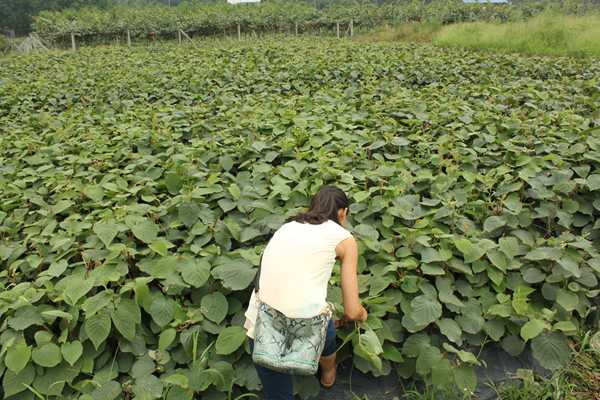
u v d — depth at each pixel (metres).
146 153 6.85
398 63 12.86
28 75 14.14
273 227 4.43
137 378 3.41
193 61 15.05
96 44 32.22
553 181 5.18
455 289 4.06
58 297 3.72
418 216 4.66
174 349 3.66
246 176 5.73
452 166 5.71
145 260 4.19
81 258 4.48
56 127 8.33
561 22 18.28
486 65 12.54
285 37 29.66
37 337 3.44
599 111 7.85
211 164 6.20
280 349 2.87
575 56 15.55
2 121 9.53
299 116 7.74
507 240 4.24
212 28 33.12
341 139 6.79
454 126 7.03
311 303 2.88
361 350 3.38
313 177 5.42
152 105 10.00
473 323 3.76
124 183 5.61
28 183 6.25
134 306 3.62
